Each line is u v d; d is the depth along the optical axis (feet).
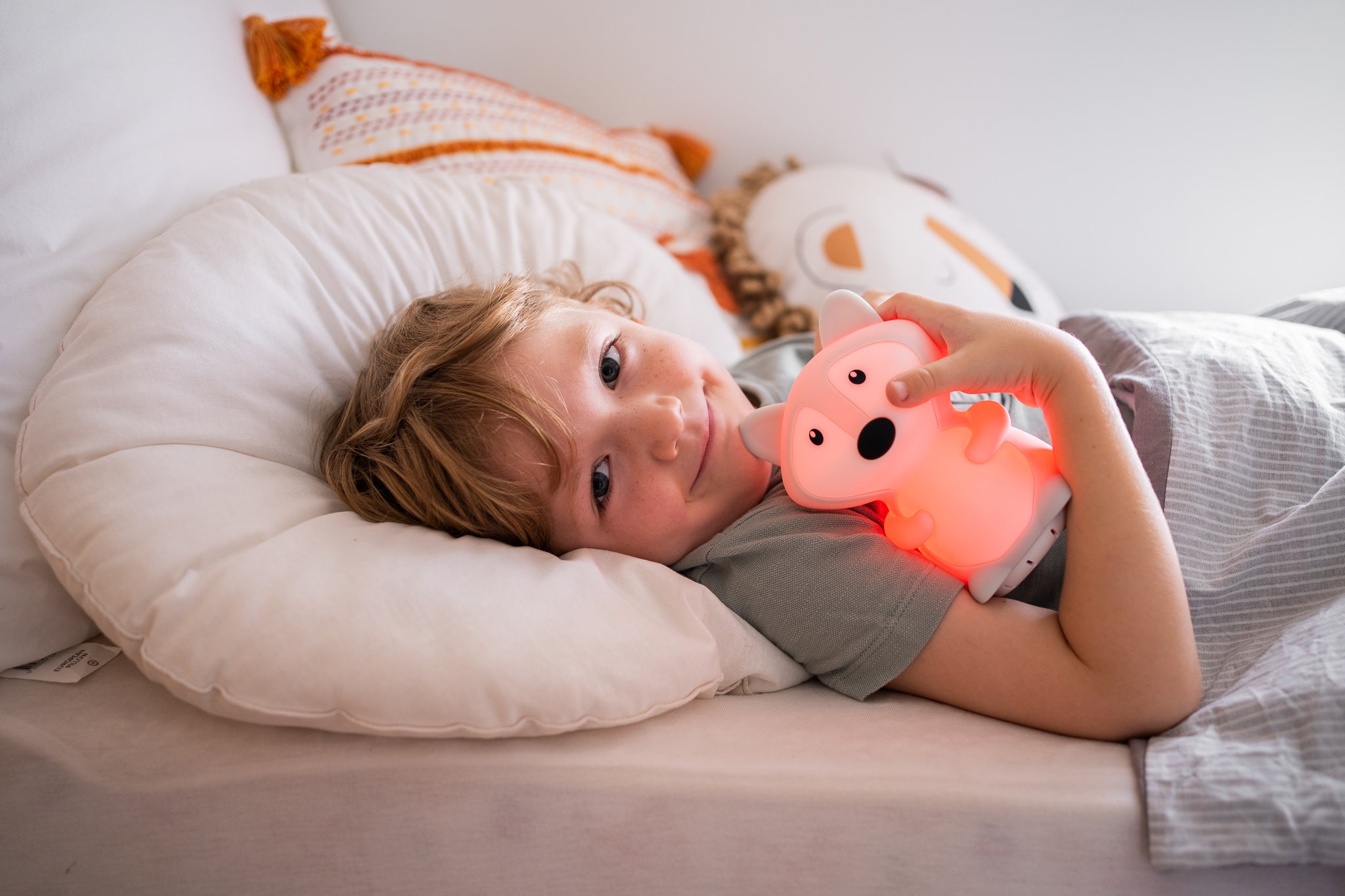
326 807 1.87
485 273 3.08
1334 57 4.37
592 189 4.08
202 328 2.30
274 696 1.79
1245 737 1.68
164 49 2.95
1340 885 1.58
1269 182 4.67
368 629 1.81
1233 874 1.60
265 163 3.31
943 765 1.79
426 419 2.34
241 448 2.26
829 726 1.97
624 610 2.03
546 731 1.84
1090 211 4.98
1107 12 4.53
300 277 2.63
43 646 2.13
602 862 1.86
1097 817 1.67
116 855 1.93
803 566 2.15
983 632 1.97
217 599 1.83
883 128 4.99
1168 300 5.07
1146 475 1.90
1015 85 4.78
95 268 2.44
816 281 4.17
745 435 2.10
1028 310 4.21
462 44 4.86
